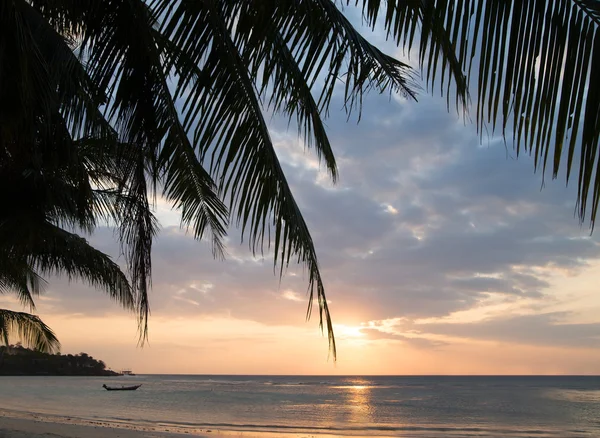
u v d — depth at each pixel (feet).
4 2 10.34
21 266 32.50
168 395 186.70
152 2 9.94
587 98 4.44
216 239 15.12
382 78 9.20
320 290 10.03
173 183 13.83
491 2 5.00
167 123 10.89
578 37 4.50
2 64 10.76
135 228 11.31
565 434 81.51
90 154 20.77
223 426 84.84
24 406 120.67
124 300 31.63
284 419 99.96
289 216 10.00
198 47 9.80
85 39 10.87
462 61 5.14
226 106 9.98
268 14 8.54
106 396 175.22
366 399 172.55
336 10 8.49
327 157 11.71
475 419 104.01
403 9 5.79
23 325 41.93
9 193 24.17
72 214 25.29
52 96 11.05
